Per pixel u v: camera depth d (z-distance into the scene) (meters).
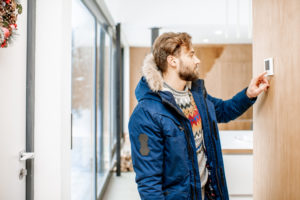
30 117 1.22
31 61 1.22
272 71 1.12
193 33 3.77
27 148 1.21
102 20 3.07
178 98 1.13
